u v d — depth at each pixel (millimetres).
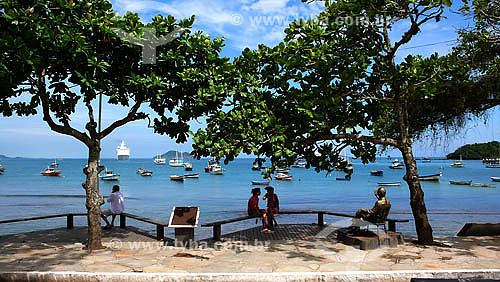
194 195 44594
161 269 6820
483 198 38938
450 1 7238
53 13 7758
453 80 9633
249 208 11125
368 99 9789
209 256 7984
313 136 9484
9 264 7105
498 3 9742
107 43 8156
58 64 8164
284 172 115500
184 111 9352
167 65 8984
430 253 8117
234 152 8141
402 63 9766
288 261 7496
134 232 11047
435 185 62469
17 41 6824
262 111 8664
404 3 8117
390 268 6840
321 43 9094
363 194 47156
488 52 10852
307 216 19641
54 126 8320
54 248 8727
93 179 8789
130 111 9258
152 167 180875
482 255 7891
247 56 9469
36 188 54750
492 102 10852
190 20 8828
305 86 9203
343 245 9117
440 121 12008
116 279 6121
